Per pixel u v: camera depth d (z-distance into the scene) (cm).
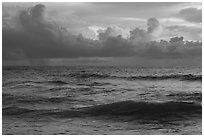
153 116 1359
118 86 3017
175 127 1178
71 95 2236
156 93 2333
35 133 1101
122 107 1532
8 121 1312
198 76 3819
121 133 1097
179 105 1514
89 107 1590
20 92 2430
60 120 1333
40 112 1512
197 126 1184
